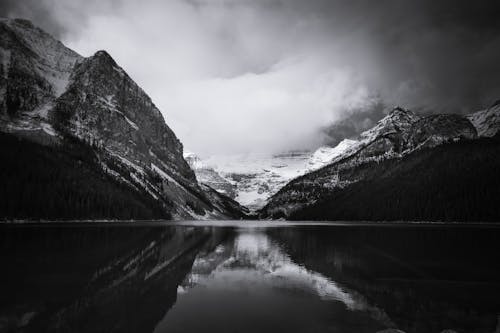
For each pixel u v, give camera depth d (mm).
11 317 21984
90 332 19719
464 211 158875
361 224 178000
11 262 41219
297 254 55344
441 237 83312
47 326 20469
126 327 20688
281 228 143000
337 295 29188
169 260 47469
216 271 40062
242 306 25562
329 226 159250
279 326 21141
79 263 41656
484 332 20500
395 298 28250
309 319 22547
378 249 61375
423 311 24641
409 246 65750
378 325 21406
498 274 38469
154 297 27812
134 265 42219
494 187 164750
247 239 83812
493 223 149625
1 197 114000
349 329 20719
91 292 28781
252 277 36688
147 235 85750
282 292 30031
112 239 71125
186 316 23000
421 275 38188
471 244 68062
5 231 79875
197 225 164500
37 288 29500
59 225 109562
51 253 48875
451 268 42062
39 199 123688
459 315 23703
